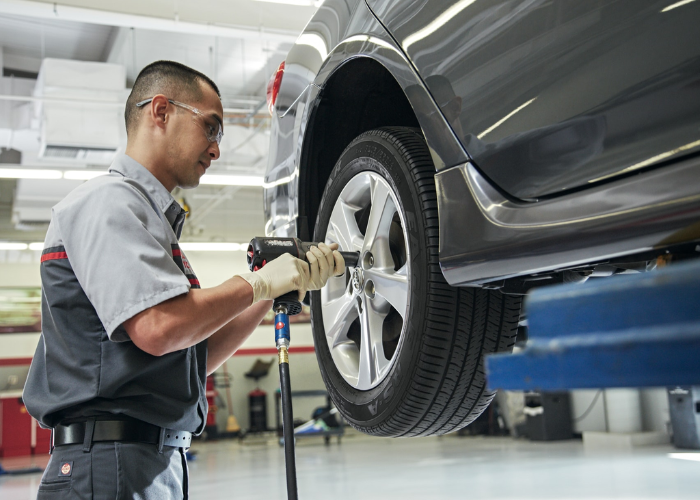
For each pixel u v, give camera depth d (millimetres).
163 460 1185
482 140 1029
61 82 7609
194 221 12891
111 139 7820
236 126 8984
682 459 5754
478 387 1242
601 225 844
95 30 8180
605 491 4320
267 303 1518
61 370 1153
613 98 845
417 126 1644
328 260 1265
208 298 1093
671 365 383
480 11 1045
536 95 944
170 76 1305
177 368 1197
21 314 12234
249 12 6273
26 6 5629
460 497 4418
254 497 4883
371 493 4785
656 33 798
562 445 7832
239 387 13359
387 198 1308
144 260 1069
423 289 1171
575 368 451
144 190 1225
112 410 1129
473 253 1036
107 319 1053
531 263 947
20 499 5398
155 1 6012
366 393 1361
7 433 11070
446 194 1095
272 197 1812
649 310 413
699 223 753
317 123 1613
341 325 1484
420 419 1249
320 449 9383
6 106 8562
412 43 1171
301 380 13523
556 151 920
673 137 786
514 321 1239
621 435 7406
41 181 9570
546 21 934
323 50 1496
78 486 1108
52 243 1179
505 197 999
